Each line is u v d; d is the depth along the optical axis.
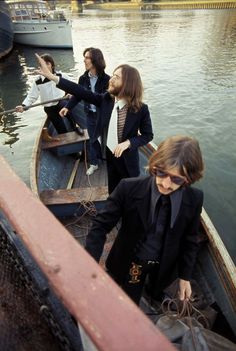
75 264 0.63
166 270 1.69
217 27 31.12
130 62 17.97
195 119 9.30
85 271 0.62
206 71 14.80
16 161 7.36
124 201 1.50
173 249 1.58
